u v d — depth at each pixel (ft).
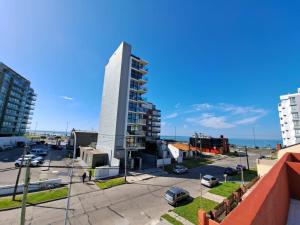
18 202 56.24
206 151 215.10
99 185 76.64
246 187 62.54
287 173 41.24
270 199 19.39
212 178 79.30
